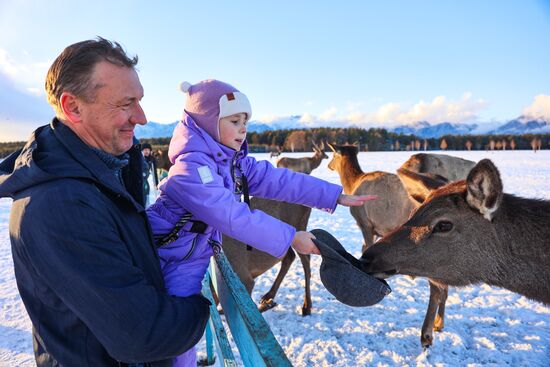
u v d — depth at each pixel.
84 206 1.13
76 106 1.24
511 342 3.96
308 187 2.23
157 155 13.70
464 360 3.71
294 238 1.68
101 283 1.08
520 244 2.37
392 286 5.49
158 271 1.37
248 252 3.94
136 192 1.55
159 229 1.76
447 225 2.41
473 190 2.31
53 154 1.20
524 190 14.62
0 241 8.43
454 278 2.47
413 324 4.39
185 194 1.70
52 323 1.20
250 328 1.30
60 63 1.23
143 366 1.33
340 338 4.17
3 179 1.25
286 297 5.22
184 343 1.23
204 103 1.88
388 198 5.22
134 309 1.11
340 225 9.65
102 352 1.22
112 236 1.17
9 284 5.70
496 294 5.12
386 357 3.81
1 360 3.75
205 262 1.79
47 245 1.08
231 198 1.69
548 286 2.35
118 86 1.24
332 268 1.67
